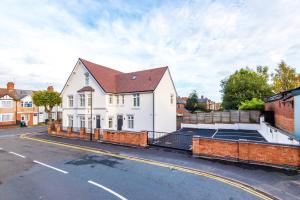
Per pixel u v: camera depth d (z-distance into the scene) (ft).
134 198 24.80
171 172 34.50
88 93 92.94
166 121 92.07
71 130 79.77
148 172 34.68
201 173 33.71
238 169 34.91
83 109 93.97
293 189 26.58
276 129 56.18
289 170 33.55
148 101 83.25
